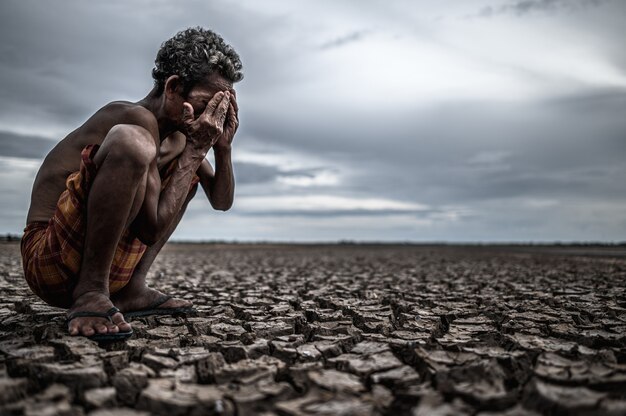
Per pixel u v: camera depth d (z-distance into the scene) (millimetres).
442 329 2973
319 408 1467
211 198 2869
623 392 1631
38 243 2238
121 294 2826
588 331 2650
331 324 2885
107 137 2062
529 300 4148
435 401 1523
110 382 1722
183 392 1578
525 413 1421
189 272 7707
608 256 16516
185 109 2271
